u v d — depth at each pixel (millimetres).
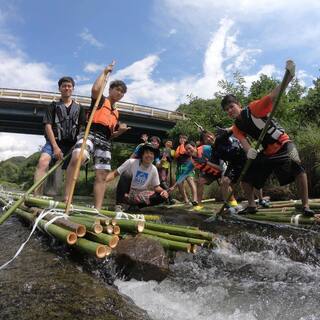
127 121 27953
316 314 2451
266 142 4766
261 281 3133
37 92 25766
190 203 7883
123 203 5613
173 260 3418
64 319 1916
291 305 2605
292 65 3939
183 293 2838
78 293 2246
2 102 25594
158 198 5578
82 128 5469
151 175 5527
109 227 3172
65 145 5449
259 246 3982
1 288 2246
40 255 2998
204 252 3586
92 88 4355
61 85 5406
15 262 2807
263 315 2484
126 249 3072
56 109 5359
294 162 4719
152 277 2979
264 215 5156
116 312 2088
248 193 5344
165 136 30094
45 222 3510
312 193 9062
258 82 15562
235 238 4078
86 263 2967
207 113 18344
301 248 3965
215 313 2482
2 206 5844
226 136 5629
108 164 4695
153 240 3209
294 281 3125
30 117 27375
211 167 6453
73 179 3779
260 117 4613
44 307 2027
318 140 9156
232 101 4852
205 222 4902
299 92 14695
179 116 28250
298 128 11523
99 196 4621
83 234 3010
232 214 5500
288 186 8875
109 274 2986
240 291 2863
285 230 4480
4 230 4016
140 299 2627
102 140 4648
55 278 2459
